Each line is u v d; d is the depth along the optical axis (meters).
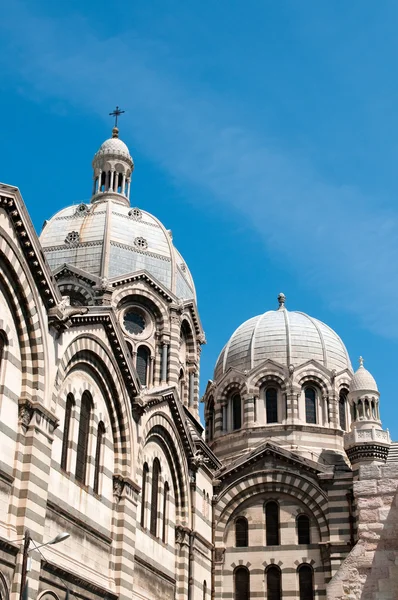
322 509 61.00
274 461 63.44
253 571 61.00
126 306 57.69
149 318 58.25
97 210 62.03
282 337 74.44
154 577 46.62
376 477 25.19
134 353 56.56
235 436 71.06
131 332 57.44
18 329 34.91
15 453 33.19
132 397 45.16
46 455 34.81
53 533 35.31
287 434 69.19
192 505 53.56
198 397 61.66
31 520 32.69
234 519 63.03
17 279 34.56
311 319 77.94
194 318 62.28
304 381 71.50
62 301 38.12
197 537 54.19
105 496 41.59
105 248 58.44
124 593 40.97
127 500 43.09
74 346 39.44
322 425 70.12
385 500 24.88
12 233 34.38
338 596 24.31
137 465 45.03
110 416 43.62
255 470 63.50
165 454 51.25
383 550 24.45
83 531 38.41
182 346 61.09
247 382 72.31
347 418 72.00
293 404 70.25
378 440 61.50
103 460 41.88
